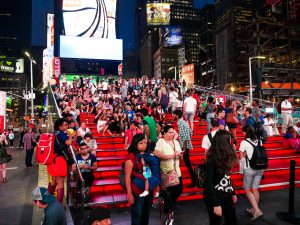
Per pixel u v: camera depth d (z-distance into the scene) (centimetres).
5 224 605
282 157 1026
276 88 5894
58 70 6125
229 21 15675
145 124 742
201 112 1670
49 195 358
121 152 978
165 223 542
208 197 375
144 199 452
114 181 759
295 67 7881
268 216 593
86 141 873
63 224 361
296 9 8600
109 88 2512
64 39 5653
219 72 16475
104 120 1262
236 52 13325
